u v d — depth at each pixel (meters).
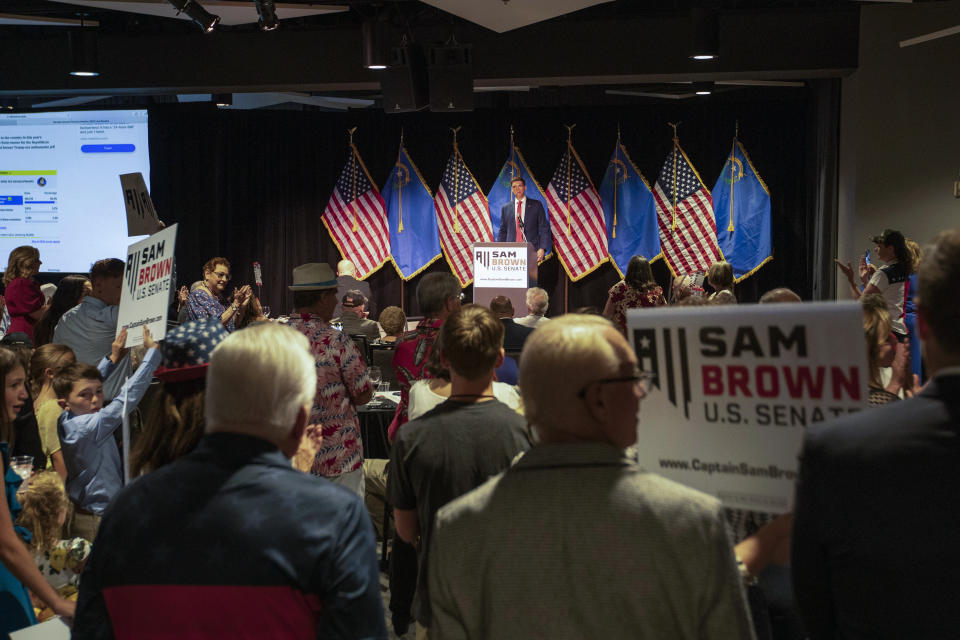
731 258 10.49
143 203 4.79
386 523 4.67
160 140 10.30
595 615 1.31
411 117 11.00
